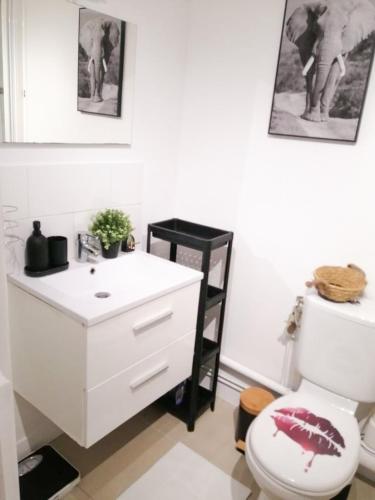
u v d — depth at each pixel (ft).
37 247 4.87
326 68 5.24
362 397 5.24
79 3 4.84
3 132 4.51
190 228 7.07
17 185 4.79
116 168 5.95
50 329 4.52
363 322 5.00
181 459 5.91
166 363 5.45
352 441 4.57
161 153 6.70
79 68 5.07
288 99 5.64
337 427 4.74
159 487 5.42
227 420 6.82
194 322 5.86
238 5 5.87
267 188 6.17
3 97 4.42
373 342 5.02
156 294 4.87
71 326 4.23
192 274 5.65
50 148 5.06
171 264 5.98
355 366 5.19
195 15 6.35
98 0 5.05
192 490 5.42
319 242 5.84
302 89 5.50
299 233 6.00
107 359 4.44
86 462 5.73
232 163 6.46
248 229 6.51
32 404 5.20
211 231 6.73
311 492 4.03
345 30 5.01
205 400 6.91
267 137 6.01
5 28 4.26
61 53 4.82
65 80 4.95
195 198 7.03
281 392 6.52
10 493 3.43
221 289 6.72
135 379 4.96
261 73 5.86
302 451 4.38
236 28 5.97
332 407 5.08
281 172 5.98
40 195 5.06
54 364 4.61
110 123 5.67
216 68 6.30
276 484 4.15
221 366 7.35
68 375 4.46
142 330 4.84
